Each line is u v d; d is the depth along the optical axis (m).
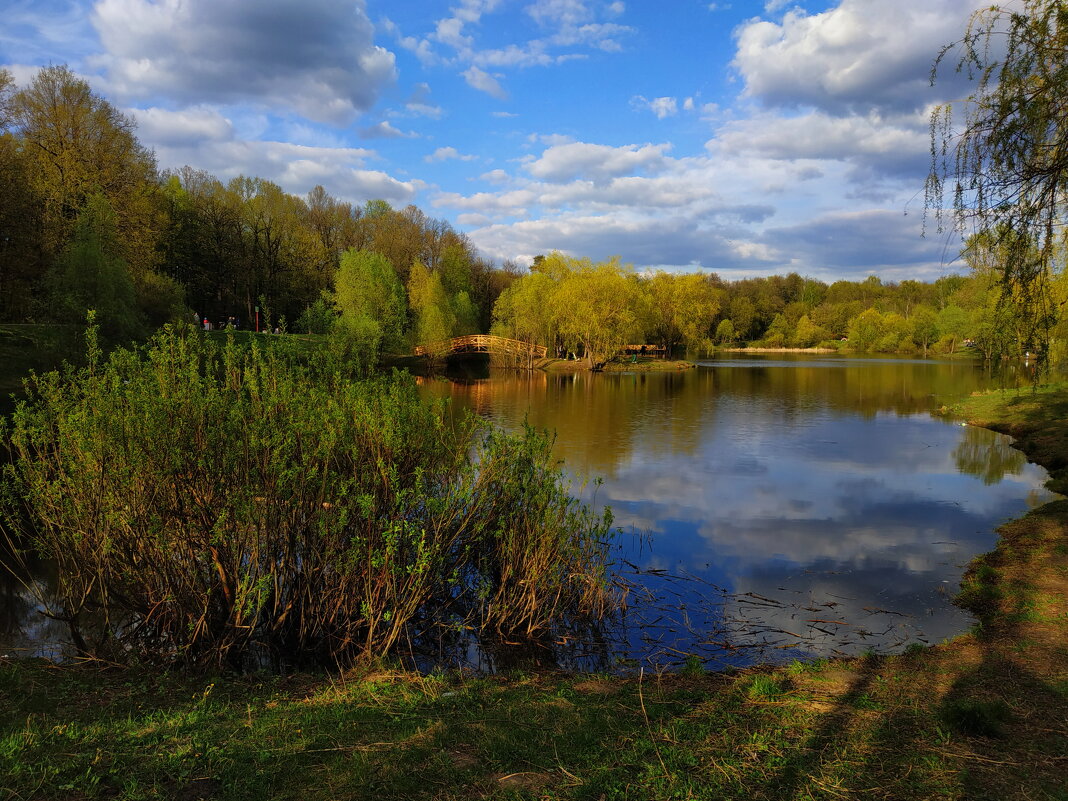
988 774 3.73
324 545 6.76
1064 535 10.12
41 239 29.22
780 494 13.68
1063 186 7.97
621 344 57.53
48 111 30.98
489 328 77.19
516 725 4.43
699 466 16.41
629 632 7.33
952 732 4.32
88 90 32.38
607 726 4.47
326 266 61.84
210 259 51.62
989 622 7.13
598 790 3.49
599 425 23.53
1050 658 5.84
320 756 3.87
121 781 3.44
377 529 6.72
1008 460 17.14
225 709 4.84
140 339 22.81
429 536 7.09
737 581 8.90
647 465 16.50
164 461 6.12
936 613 7.72
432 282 57.09
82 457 6.37
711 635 7.22
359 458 7.11
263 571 6.85
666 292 69.12
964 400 30.06
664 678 5.93
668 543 10.53
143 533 6.26
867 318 98.88
